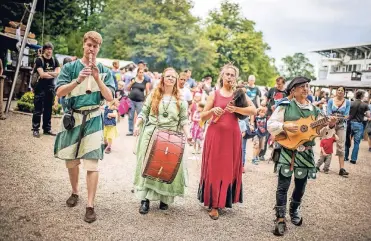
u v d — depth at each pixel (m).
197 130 7.92
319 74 43.78
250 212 4.43
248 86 8.61
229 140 4.17
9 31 12.62
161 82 4.25
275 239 3.67
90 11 50.28
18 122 8.65
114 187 4.81
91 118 3.70
